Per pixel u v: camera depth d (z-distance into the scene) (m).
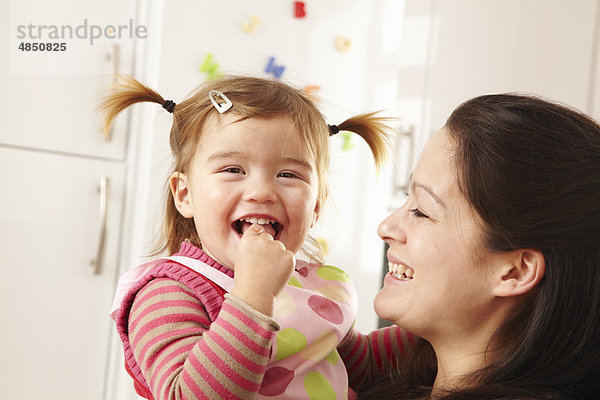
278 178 0.95
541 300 0.76
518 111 0.80
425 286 0.82
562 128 0.78
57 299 2.05
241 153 0.93
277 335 0.89
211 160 0.94
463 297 0.80
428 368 0.94
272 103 0.97
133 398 2.08
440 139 0.85
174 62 2.13
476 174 0.78
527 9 2.33
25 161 2.00
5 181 1.97
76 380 2.08
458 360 0.84
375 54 2.68
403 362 1.00
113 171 2.12
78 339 2.08
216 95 0.98
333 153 2.55
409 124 2.36
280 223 0.94
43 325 2.03
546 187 0.76
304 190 0.96
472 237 0.79
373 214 2.65
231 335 0.75
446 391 0.76
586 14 2.24
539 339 0.75
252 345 0.75
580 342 0.74
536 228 0.75
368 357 1.05
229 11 2.26
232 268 0.94
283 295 0.95
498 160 0.77
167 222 1.11
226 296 0.79
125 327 0.91
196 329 0.83
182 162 1.02
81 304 2.08
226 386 0.74
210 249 0.95
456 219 0.80
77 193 2.07
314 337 0.92
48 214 2.03
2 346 1.97
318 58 2.53
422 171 0.85
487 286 0.79
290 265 0.82
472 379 0.77
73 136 2.06
